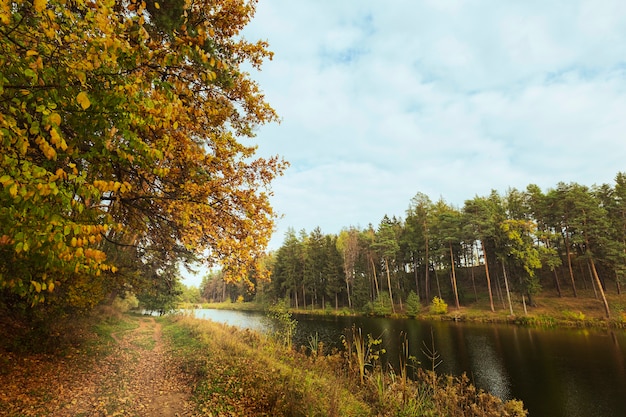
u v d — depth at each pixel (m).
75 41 3.35
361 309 58.12
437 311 46.16
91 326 15.59
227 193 5.95
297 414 7.05
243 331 19.33
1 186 2.85
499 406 9.00
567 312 39.09
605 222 42.16
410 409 8.61
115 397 7.80
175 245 8.97
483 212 46.47
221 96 6.54
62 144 2.74
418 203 61.62
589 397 13.03
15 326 10.23
